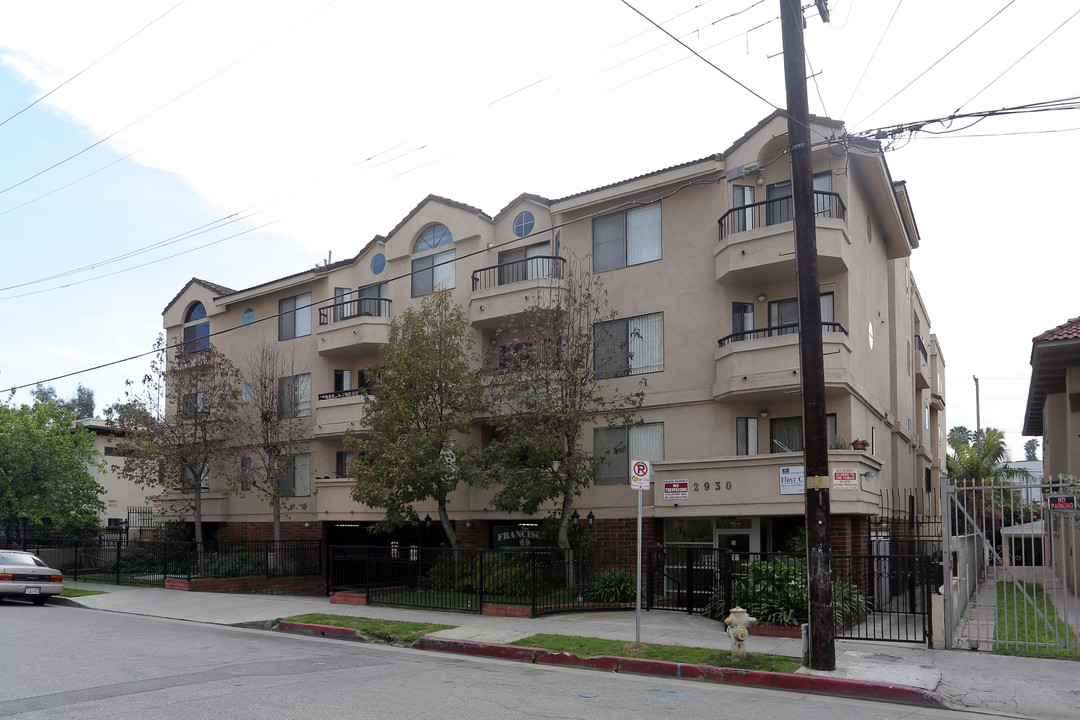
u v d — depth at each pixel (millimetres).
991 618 16891
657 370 21828
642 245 22453
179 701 9445
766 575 15734
